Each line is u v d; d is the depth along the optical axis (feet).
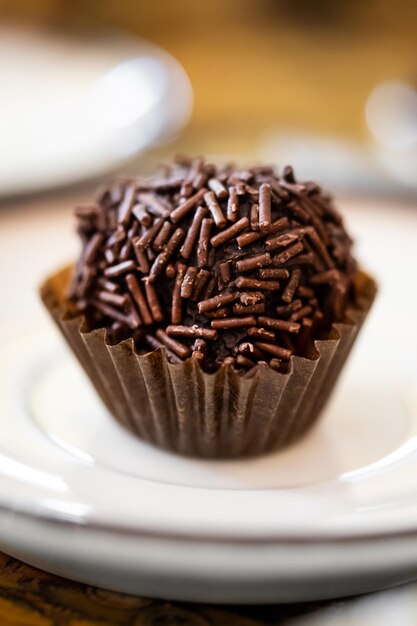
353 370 0.45
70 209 0.59
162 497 0.35
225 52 1.10
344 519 0.32
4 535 0.32
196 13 1.23
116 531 0.31
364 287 0.43
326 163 0.66
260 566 0.31
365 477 0.37
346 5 1.26
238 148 0.72
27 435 0.39
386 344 0.47
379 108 0.81
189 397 0.38
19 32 0.86
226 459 0.40
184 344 0.38
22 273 0.52
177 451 0.40
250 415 0.39
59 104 0.70
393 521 0.31
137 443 0.41
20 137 0.63
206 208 0.39
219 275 0.38
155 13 1.20
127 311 0.39
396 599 0.33
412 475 0.37
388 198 0.61
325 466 0.39
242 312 0.38
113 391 0.40
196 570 0.31
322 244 0.39
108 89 0.72
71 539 0.31
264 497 0.35
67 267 0.45
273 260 0.38
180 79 0.73
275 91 0.93
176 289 0.38
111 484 0.36
